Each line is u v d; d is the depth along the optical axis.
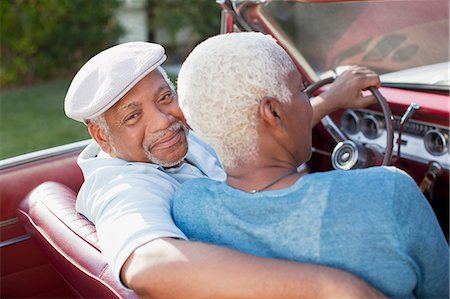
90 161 1.54
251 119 1.07
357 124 1.93
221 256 1.08
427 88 1.80
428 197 1.75
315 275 1.02
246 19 2.05
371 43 1.98
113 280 1.32
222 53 1.07
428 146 1.74
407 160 1.80
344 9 1.92
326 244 1.04
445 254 1.09
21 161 2.03
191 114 1.10
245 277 1.04
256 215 1.10
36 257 2.01
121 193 1.33
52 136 5.71
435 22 1.80
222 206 1.14
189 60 1.12
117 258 1.17
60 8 7.62
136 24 8.71
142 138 1.46
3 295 2.00
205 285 1.06
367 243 1.02
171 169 1.57
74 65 8.09
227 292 1.05
